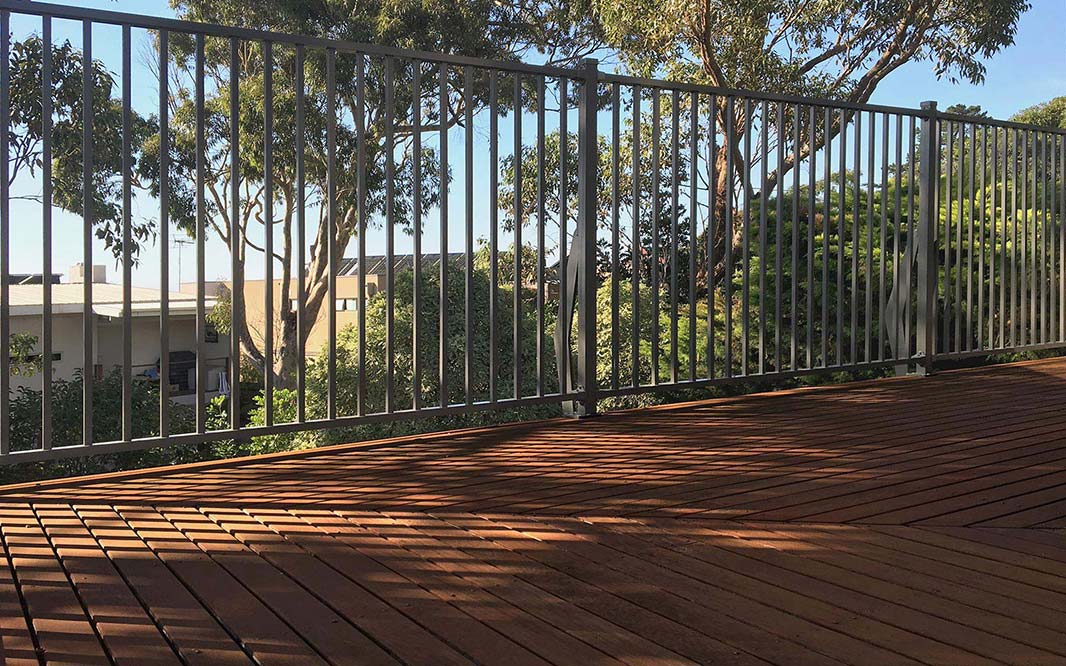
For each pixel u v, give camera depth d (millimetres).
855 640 1347
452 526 1999
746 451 2793
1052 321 5195
